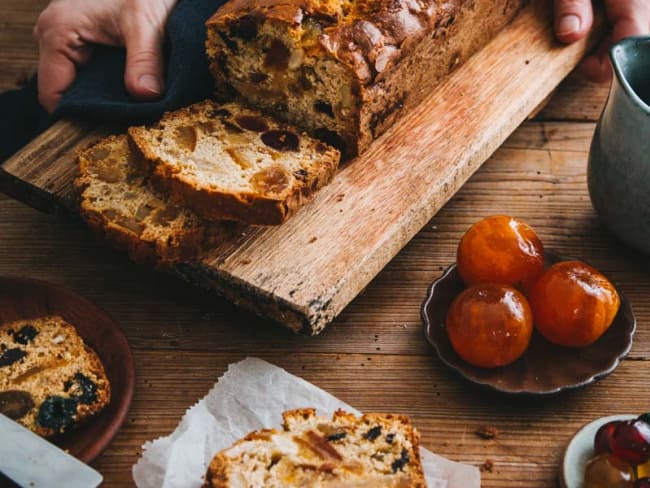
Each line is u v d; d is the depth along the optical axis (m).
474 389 0.63
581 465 0.57
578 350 0.63
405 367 0.64
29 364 0.61
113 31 0.77
